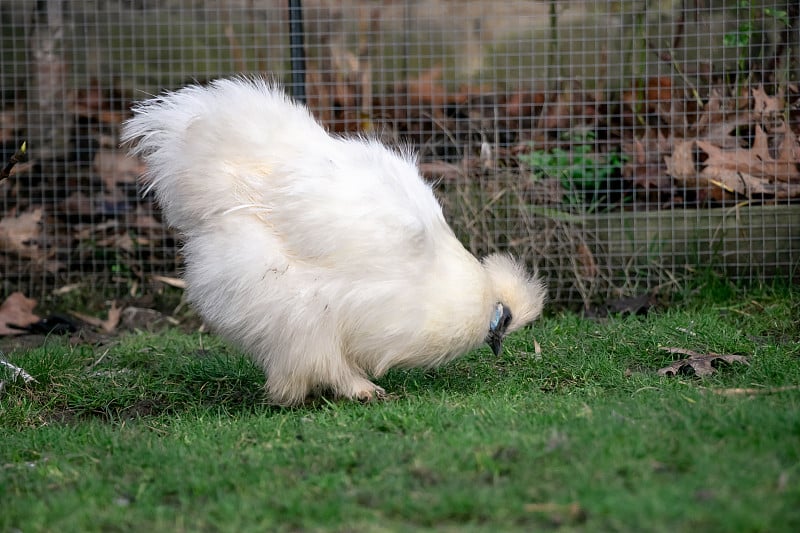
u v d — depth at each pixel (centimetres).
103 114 1089
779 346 713
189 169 620
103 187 1042
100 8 1113
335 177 605
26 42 1038
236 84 655
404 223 597
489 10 1122
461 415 546
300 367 610
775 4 960
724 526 363
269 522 400
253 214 611
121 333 899
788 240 895
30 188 1012
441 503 400
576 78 995
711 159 920
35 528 410
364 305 599
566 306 914
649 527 366
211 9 1134
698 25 970
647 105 977
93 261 984
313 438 523
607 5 1009
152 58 1135
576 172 976
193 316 929
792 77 969
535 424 511
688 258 911
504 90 1074
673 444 457
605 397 592
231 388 701
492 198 938
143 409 679
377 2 1162
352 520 399
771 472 414
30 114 1080
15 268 985
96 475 484
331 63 1091
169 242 1015
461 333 623
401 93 1085
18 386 699
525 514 389
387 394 647
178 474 471
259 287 596
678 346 721
